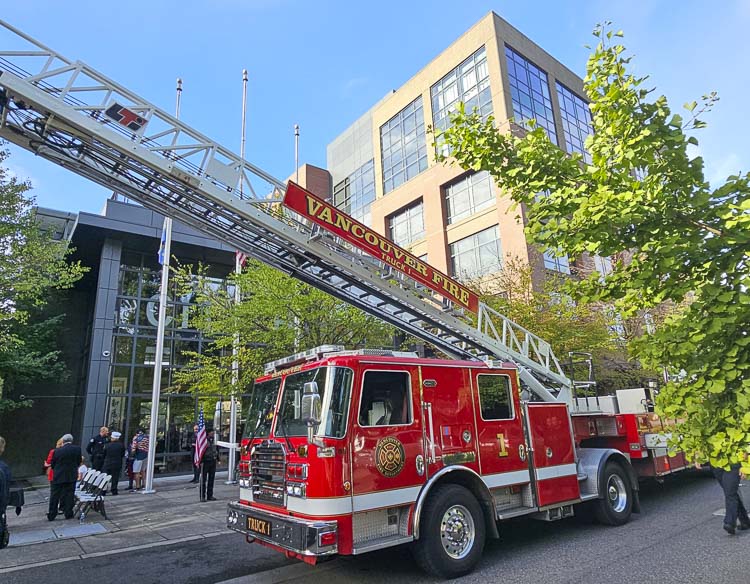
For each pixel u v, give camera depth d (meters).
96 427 18.36
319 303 12.82
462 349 8.65
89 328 22.42
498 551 6.70
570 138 31.39
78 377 22.30
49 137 5.57
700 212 3.48
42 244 15.12
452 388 6.38
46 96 5.12
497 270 23.83
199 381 15.02
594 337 15.93
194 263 22.34
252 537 5.81
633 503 8.41
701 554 6.00
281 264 7.30
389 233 34.44
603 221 3.53
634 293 3.96
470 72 29.41
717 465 3.24
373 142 38.62
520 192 4.49
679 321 3.62
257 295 13.12
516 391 7.08
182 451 19.66
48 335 19.97
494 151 4.57
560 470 7.22
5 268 13.40
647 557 6.01
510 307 15.50
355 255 7.02
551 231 3.92
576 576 5.47
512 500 6.71
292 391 6.00
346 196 42.06
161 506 11.38
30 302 17.00
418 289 7.68
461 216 28.75
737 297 3.16
